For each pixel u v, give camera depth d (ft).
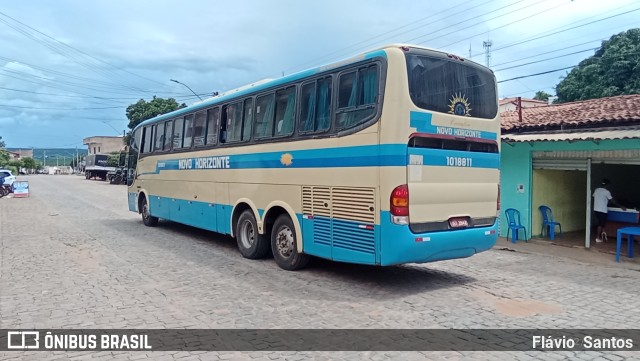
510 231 39.55
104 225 48.44
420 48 21.27
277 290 22.40
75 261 29.43
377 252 20.35
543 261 30.50
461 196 22.30
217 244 36.40
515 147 39.65
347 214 21.95
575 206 42.93
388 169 20.01
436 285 23.63
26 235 40.88
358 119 21.54
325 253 23.29
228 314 18.79
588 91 76.79
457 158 22.12
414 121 20.35
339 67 22.88
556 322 17.95
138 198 49.57
